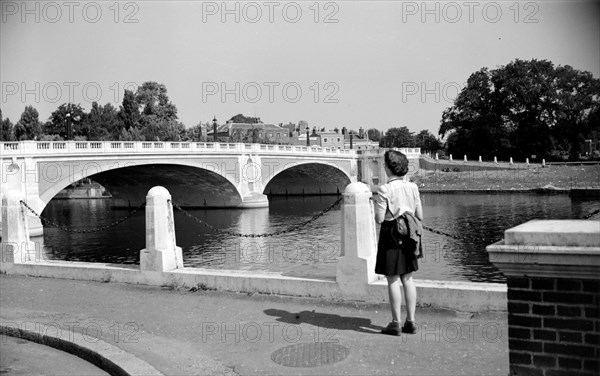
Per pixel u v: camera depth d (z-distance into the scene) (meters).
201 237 41.19
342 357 6.39
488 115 90.81
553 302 4.27
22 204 13.05
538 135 88.44
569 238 4.18
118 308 9.34
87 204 82.62
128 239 41.22
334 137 148.25
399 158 7.10
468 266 27.20
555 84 87.81
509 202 62.00
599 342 4.14
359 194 8.84
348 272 8.89
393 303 7.09
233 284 9.95
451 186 78.31
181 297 9.83
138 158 47.44
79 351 7.46
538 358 4.33
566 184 71.50
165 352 7.00
